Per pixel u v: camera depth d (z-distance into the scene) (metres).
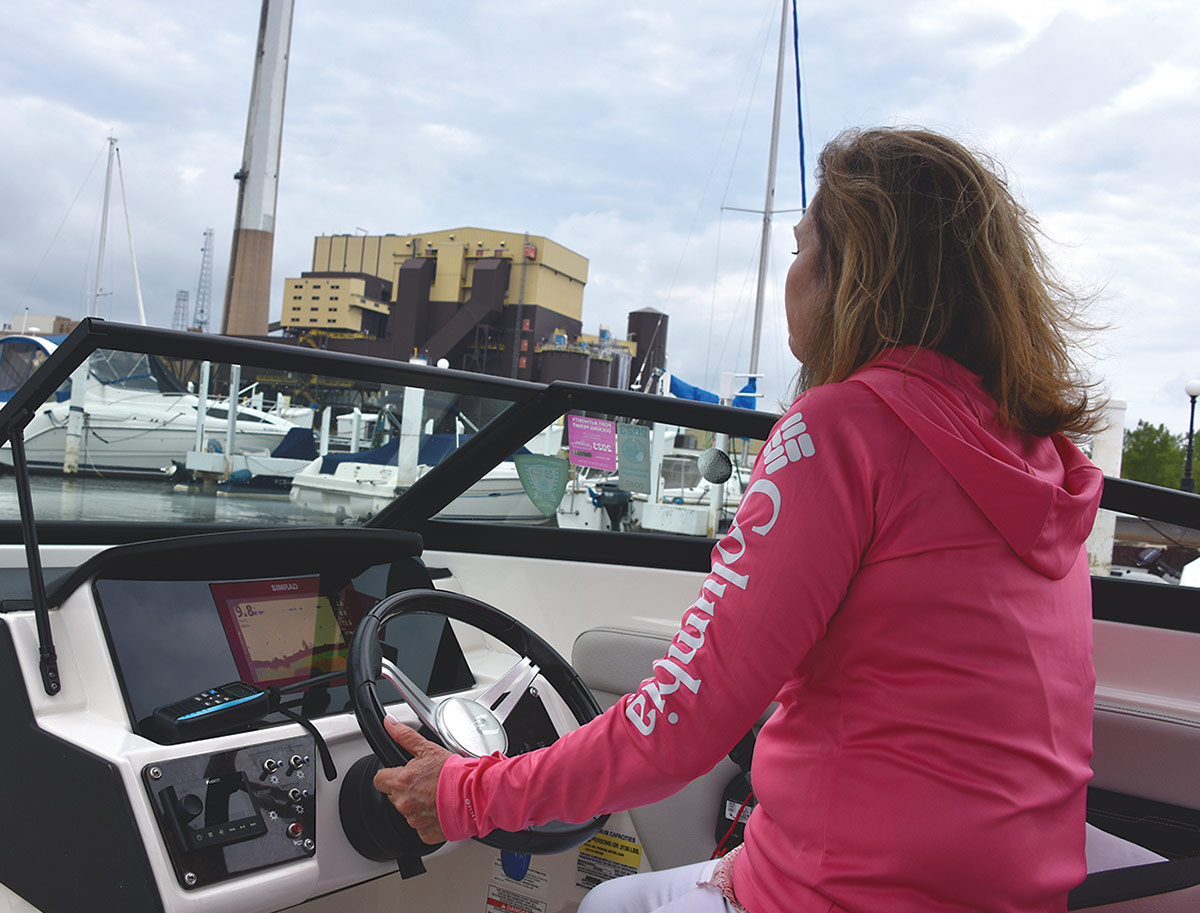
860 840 0.70
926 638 0.69
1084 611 0.78
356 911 1.48
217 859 0.99
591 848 1.64
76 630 1.11
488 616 1.22
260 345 1.47
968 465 0.68
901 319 0.76
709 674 0.71
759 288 17.38
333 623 1.34
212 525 1.72
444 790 0.86
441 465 1.88
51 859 1.00
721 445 1.87
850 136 0.85
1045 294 0.79
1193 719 1.47
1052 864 0.70
